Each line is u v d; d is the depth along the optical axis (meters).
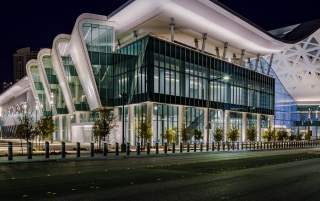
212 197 11.41
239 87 71.06
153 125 51.03
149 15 57.84
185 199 10.99
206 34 66.38
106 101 59.09
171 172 18.56
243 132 73.38
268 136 70.19
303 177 17.05
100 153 34.31
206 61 61.31
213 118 63.12
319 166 22.97
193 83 57.84
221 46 75.69
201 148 41.00
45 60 74.69
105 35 60.72
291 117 115.06
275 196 11.77
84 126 60.88
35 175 17.08
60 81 68.62
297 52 104.12
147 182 14.67
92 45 59.31
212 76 62.66
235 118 70.81
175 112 55.25
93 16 59.59
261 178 16.48
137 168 20.69
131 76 54.62
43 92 81.44
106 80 59.50
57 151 36.31
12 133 117.50
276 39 79.06
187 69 56.72
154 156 32.56
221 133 55.03
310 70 106.38
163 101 51.56
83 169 20.05
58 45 66.81
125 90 56.19
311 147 58.09
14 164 23.47
